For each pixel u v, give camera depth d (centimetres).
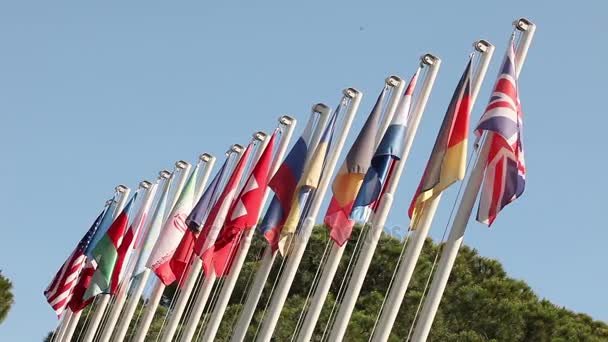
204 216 3231
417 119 2731
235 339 2844
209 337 3044
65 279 3884
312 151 2925
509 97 2509
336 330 2612
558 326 5269
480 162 2486
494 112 2484
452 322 5269
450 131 2552
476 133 2514
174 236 3381
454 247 2417
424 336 2370
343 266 5619
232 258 3153
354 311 5297
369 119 2759
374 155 2650
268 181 3150
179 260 3312
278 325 5116
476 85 2614
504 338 5184
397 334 5125
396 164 2695
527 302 5431
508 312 5219
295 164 2908
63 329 4122
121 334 3616
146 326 3431
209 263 3072
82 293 3819
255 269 5600
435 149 2552
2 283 5156
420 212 2533
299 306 5269
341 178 2731
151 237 3622
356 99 2936
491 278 5728
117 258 3644
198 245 3086
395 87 2841
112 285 3628
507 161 2456
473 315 5266
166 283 3369
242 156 3161
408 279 2495
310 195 2900
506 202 2430
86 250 3812
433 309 2381
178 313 3269
